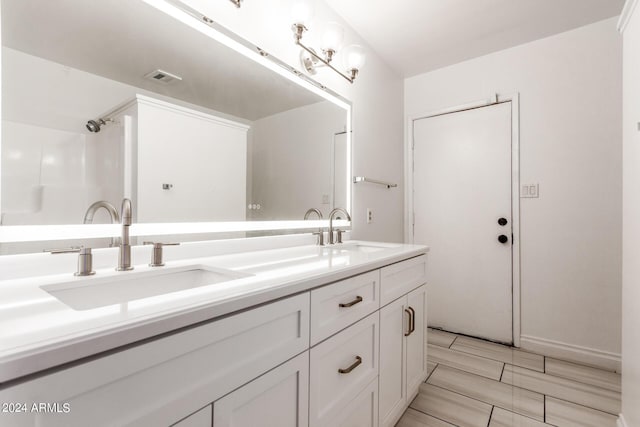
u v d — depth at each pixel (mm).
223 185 1305
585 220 2047
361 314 1087
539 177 2201
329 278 892
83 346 422
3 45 788
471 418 1469
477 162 2467
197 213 1211
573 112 2092
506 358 2092
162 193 1104
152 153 1081
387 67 2529
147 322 487
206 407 583
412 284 1520
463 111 2537
